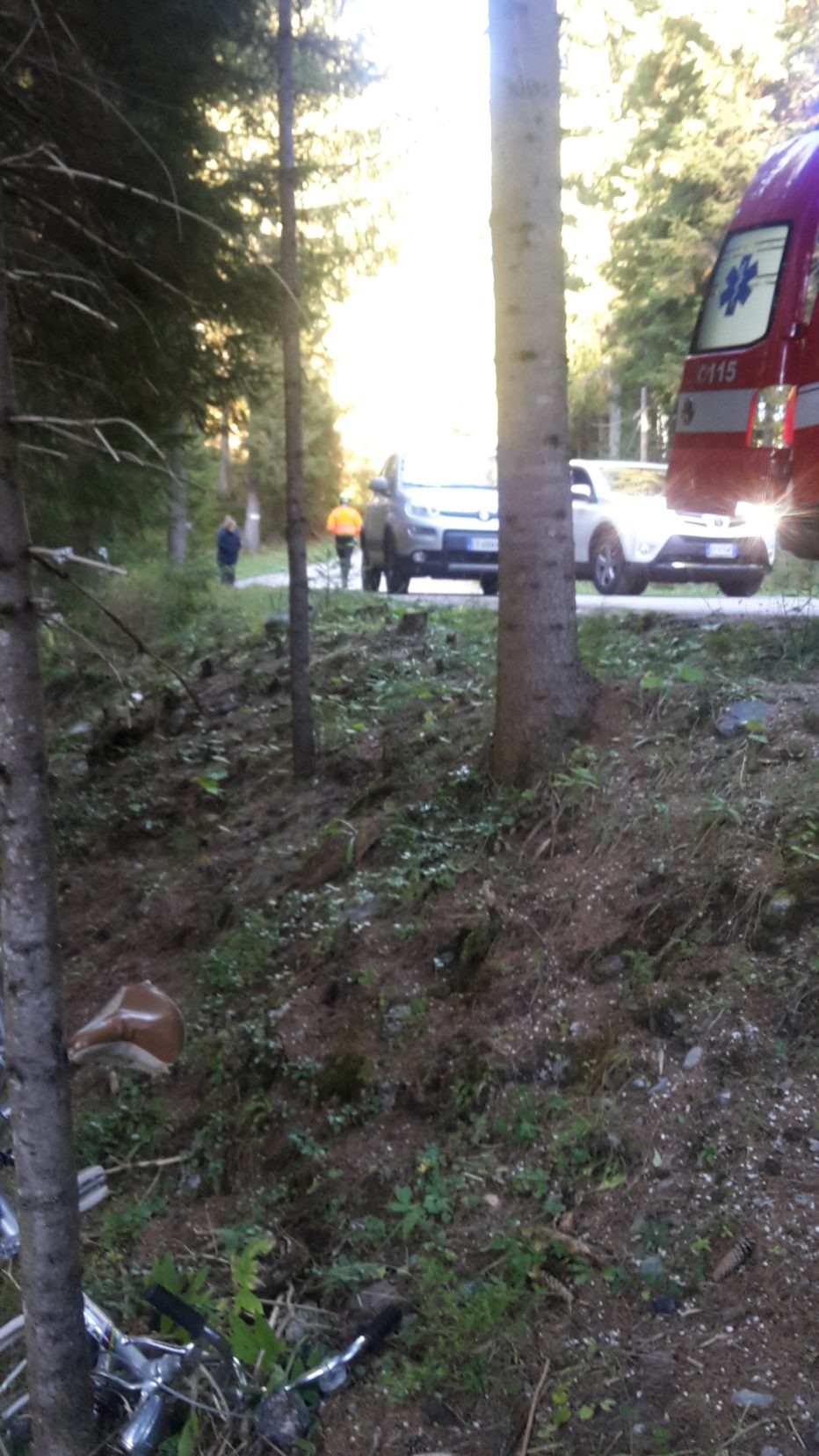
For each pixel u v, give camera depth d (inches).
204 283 339.6
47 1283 129.6
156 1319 169.3
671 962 189.5
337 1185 189.6
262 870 290.5
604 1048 184.9
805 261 327.6
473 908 224.7
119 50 312.0
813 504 325.1
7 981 125.3
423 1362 152.7
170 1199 211.0
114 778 382.6
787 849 195.2
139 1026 129.5
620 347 1040.2
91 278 299.1
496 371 243.6
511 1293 154.0
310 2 339.3
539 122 233.9
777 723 233.3
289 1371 154.3
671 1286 148.3
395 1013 214.2
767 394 333.1
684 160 904.9
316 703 353.1
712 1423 131.5
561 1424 137.1
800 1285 141.9
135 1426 141.2
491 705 298.8
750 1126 161.6
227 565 848.3
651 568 511.5
